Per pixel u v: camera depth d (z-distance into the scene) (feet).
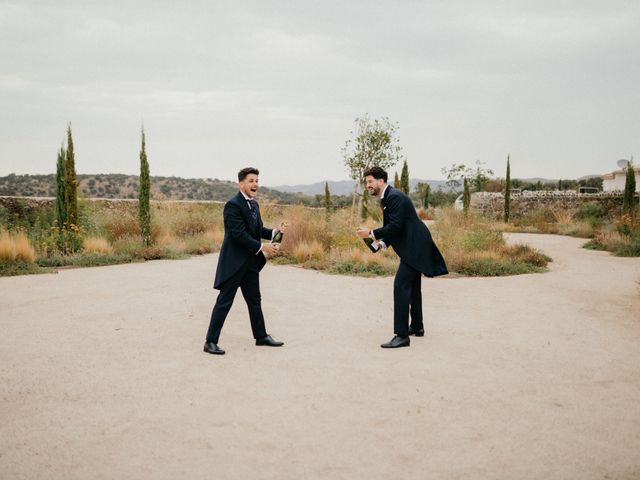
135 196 237.25
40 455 9.78
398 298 17.92
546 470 9.20
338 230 52.95
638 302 26.58
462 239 48.62
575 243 71.00
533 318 22.68
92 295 28.32
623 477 8.98
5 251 39.04
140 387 13.65
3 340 18.54
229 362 15.99
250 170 17.43
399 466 9.35
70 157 50.24
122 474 9.07
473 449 10.03
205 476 8.99
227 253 17.10
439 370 15.23
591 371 15.11
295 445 10.21
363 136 88.53
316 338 19.19
